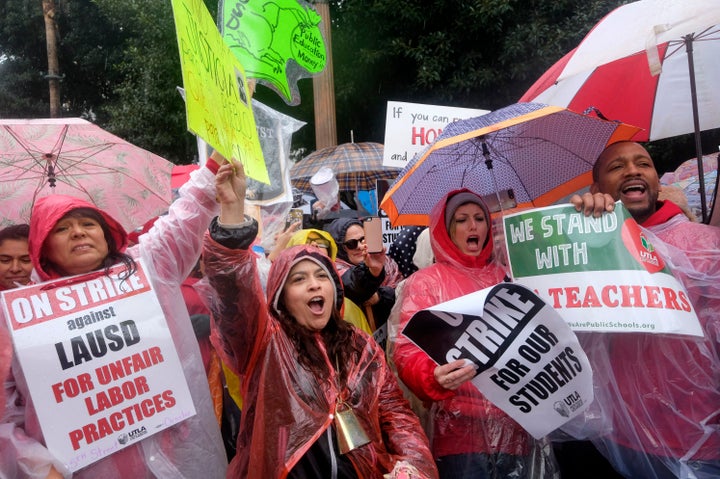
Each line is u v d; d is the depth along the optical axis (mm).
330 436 2055
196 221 2236
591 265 2332
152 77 11992
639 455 2379
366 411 2139
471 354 2236
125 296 2145
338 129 11656
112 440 1979
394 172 6645
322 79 8086
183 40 1670
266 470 2018
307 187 6605
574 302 2336
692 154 10281
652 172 2639
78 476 1939
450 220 2666
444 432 2414
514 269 2498
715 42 3605
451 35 9789
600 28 2639
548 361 2211
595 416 2430
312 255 2285
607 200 2369
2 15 17078
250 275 2076
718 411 2320
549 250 2422
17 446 1826
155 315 2170
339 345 2227
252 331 2133
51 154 2857
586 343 2451
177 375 2145
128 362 2072
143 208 3109
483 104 10164
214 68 1925
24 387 1944
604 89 3574
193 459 2135
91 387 1990
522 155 3189
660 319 2184
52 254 2127
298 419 2049
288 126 3781
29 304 1993
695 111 3305
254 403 2160
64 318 2021
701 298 2406
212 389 2877
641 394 2371
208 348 2889
